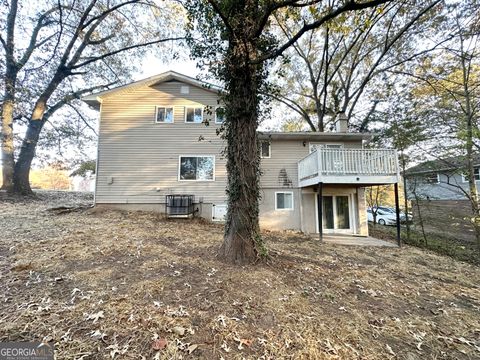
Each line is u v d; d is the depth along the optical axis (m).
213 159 11.44
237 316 3.02
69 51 14.48
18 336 2.42
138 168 11.10
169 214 10.41
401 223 14.51
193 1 4.95
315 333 2.80
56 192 17.98
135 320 2.79
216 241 6.79
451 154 10.59
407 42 13.05
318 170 8.96
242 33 4.80
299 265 5.18
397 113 13.63
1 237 5.68
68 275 3.88
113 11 14.98
